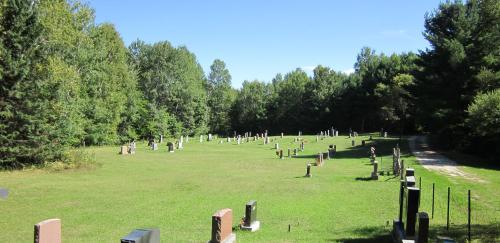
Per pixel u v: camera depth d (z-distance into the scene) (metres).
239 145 69.81
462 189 24.84
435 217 17.67
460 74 47.47
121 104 75.62
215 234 12.45
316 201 22.44
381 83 94.88
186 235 15.06
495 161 40.84
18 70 34.28
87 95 65.94
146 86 97.31
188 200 22.94
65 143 39.19
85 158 39.72
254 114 123.62
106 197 23.89
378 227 16.36
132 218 18.33
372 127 104.25
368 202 21.98
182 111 102.31
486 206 19.95
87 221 17.78
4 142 34.56
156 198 23.59
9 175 32.41
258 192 25.67
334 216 18.61
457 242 13.34
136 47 101.19
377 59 110.81
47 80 36.56
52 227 10.30
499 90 38.97
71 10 47.94
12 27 34.81
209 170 37.91
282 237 14.66
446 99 49.03
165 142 78.25
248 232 15.52
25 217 18.64
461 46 47.28
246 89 124.88
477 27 48.81
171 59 101.25
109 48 77.06
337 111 109.94
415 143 62.22
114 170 37.06
